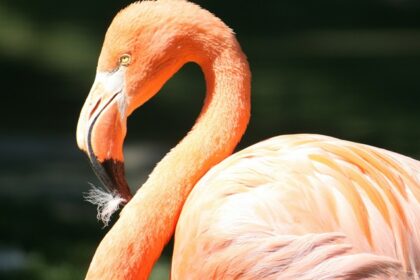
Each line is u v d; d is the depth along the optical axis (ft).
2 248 34.96
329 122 65.26
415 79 86.74
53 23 121.49
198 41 18.19
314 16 132.67
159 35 18.06
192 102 75.51
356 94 78.64
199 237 16.85
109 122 17.92
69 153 56.49
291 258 16.14
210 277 16.79
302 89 81.00
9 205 42.01
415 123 64.39
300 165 16.96
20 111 70.38
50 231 37.86
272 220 16.43
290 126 63.72
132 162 52.60
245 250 16.39
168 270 32.42
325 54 103.04
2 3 136.05
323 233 16.08
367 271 15.92
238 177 17.03
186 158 17.92
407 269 16.15
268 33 120.47
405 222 16.43
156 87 18.35
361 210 16.30
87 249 35.37
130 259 17.30
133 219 17.51
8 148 57.57
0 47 101.04
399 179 16.92
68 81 82.58
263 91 80.28
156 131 63.46
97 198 18.06
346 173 16.75
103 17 126.93
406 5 137.90
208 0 137.59
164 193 17.70
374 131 61.46
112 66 18.13
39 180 48.55
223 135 17.90
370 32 121.90
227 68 18.12
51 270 31.78
